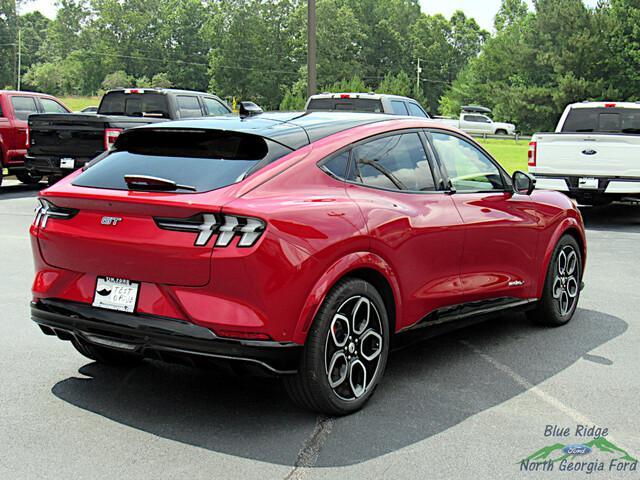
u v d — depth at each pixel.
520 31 93.31
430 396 4.73
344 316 4.27
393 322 4.73
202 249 3.89
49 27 158.88
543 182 12.98
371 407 4.53
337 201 4.35
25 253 9.30
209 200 3.94
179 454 3.84
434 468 3.71
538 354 5.67
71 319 4.29
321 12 124.75
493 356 5.61
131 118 14.50
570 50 76.81
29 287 7.53
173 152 4.48
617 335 6.22
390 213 4.61
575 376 5.16
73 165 14.25
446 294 5.12
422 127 5.27
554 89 77.12
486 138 60.03
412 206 4.85
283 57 127.81
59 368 5.18
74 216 4.32
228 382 4.96
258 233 3.88
